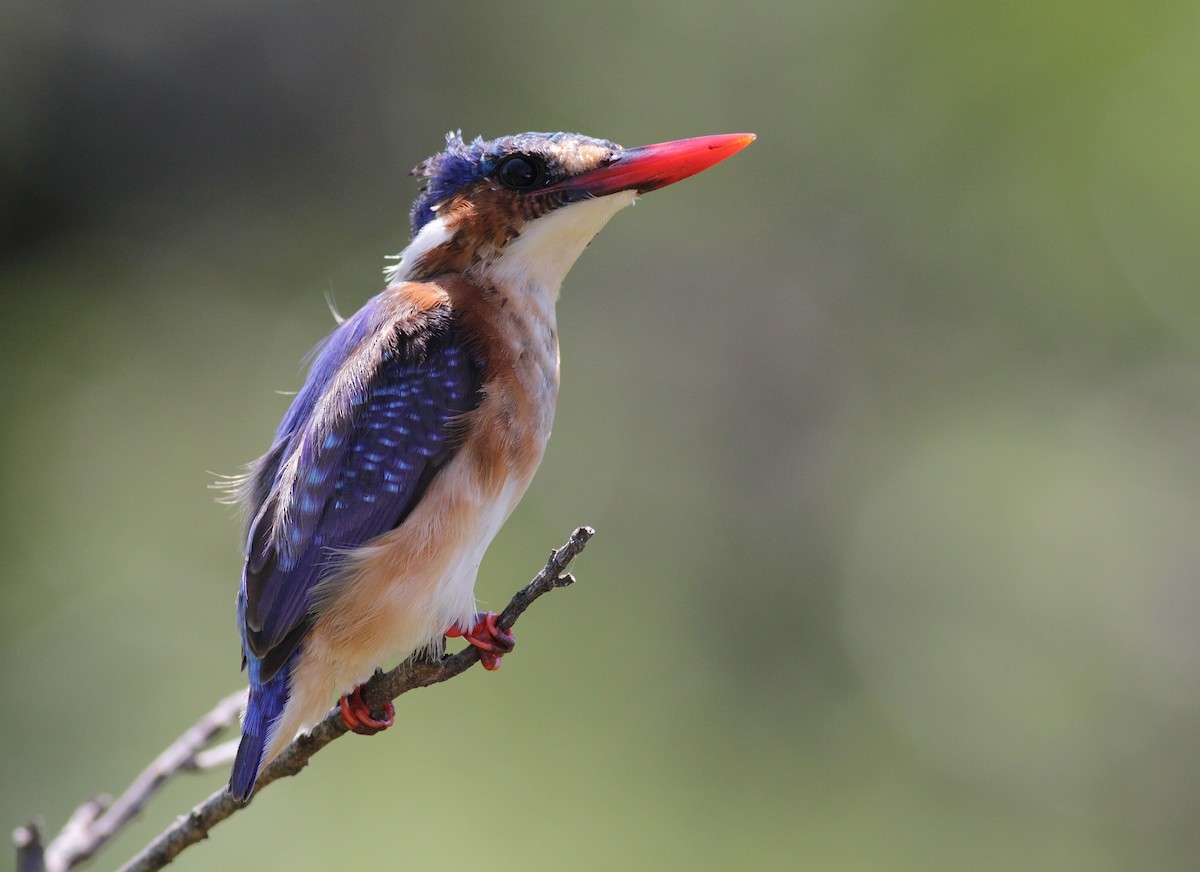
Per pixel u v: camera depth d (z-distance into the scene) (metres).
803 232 15.57
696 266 15.58
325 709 5.21
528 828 10.60
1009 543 14.72
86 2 15.46
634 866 10.97
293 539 5.23
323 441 5.32
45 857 4.66
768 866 11.77
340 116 15.73
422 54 15.70
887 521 14.89
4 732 11.24
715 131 15.49
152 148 15.58
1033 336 15.25
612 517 14.16
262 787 5.21
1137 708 14.05
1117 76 14.78
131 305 15.06
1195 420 14.87
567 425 14.53
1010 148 15.07
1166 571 14.52
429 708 10.70
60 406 14.12
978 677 13.93
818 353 15.52
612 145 5.88
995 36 14.95
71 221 15.29
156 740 11.37
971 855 12.62
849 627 14.32
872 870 12.19
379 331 5.53
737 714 12.99
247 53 15.77
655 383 15.21
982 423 15.18
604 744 11.49
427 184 6.04
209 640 12.14
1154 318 15.01
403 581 5.20
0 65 15.16
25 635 11.98
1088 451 15.03
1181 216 14.80
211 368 14.73
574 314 15.23
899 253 15.45
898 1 15.12
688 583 14.16
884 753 13.10
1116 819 13.38
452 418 5.36
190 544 13.00
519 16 15.57
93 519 13.21
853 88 15.38
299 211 15.61
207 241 15.49
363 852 9.98
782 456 15.26
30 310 14.86
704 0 15.43
